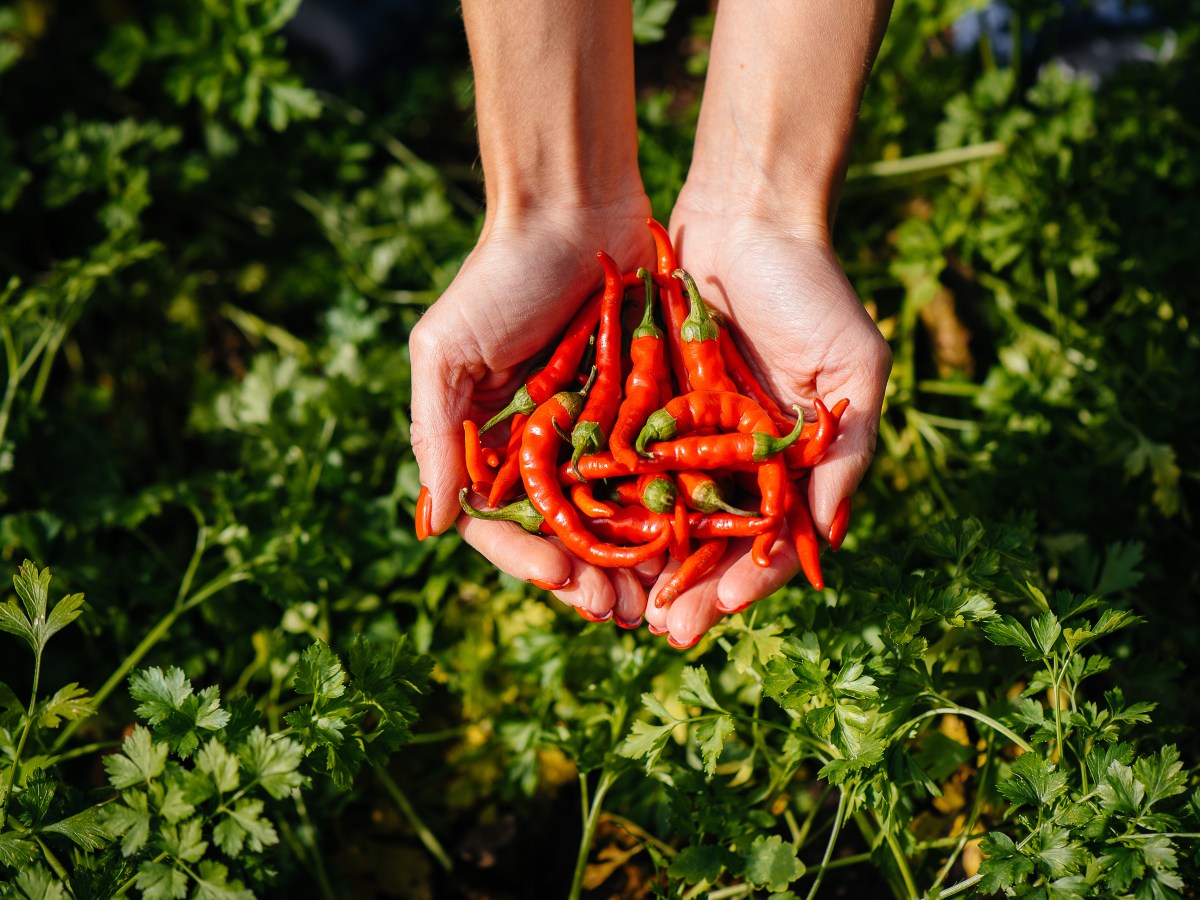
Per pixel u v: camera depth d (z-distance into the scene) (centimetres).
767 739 67
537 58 62
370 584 71
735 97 62
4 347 79
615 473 60
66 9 93
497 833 68
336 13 96
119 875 57
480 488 61
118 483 74
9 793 58
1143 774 55
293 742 57
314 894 66
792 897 59
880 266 82
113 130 83
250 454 74
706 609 59
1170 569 72
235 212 89
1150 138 81
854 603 63
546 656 68
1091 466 72
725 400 60
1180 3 87
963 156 82
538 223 63
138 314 84
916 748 66
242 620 71
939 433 77
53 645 72
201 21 82
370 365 77
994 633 58
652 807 67
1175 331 77
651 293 63
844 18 60
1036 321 82
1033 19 84
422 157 93
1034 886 55
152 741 58
